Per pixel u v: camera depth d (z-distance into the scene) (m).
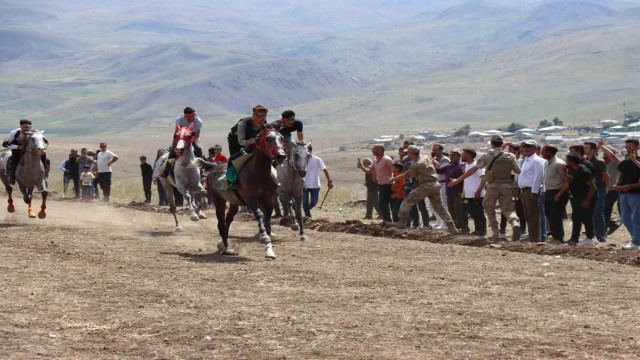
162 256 12.79
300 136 14.90
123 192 33.31
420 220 22.14
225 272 11.09
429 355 6.76
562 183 15.04
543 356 6.73
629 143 14.58
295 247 14.27
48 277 10.45
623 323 7.94
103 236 15.92
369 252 13.58
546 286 10.11
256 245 14.57
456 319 8.12
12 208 19.62
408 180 18.47
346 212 24.64
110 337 7.32
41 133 18.88
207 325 7.82
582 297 9.34
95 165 28.17
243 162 12.55
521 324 7.91
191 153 17.33
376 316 8.27
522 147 15.62
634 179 14.27
